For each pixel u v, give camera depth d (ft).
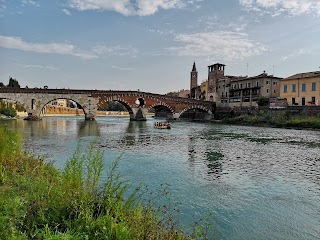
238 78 316.81
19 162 40.32
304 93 213.66
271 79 263.70
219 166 64.13
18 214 20.38
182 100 279.28
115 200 25.58
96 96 240.73
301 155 79.71
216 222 33.60
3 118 269.85
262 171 59.72
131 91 255.70
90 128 171.83
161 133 145.79
